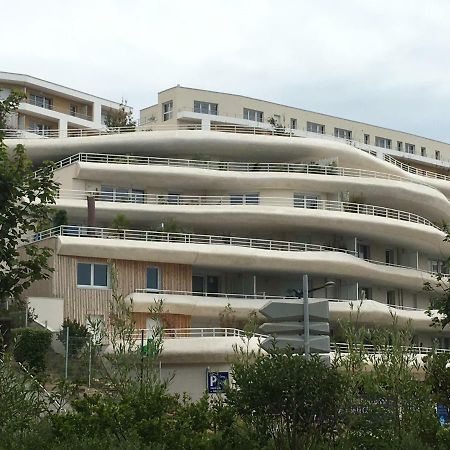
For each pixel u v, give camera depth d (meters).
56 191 19.31
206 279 55.34
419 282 62.16
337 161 61.91
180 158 60.41
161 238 52.91
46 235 51.72
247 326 21.02
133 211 54.62
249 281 56.09
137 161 58.47
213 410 18.66
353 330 20.80
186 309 51.34
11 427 18.41
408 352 21.36
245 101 85.81
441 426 19.55
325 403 17.58
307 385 17.27
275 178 57.97
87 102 86.38
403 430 18.75
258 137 60.31
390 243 62.78
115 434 17.56
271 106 87.50
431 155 99.88
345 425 18.02
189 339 45.16
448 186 74.25
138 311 49.81
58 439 17.89
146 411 17.89
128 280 50.81
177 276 52.47
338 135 92.38
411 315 58.75
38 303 46.72
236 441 17.53
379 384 18.95
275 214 55.88
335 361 18.72
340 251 57.88
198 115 82.31
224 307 52.16
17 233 18.44
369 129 94.94
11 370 19.94
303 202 58.91
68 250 49.19
